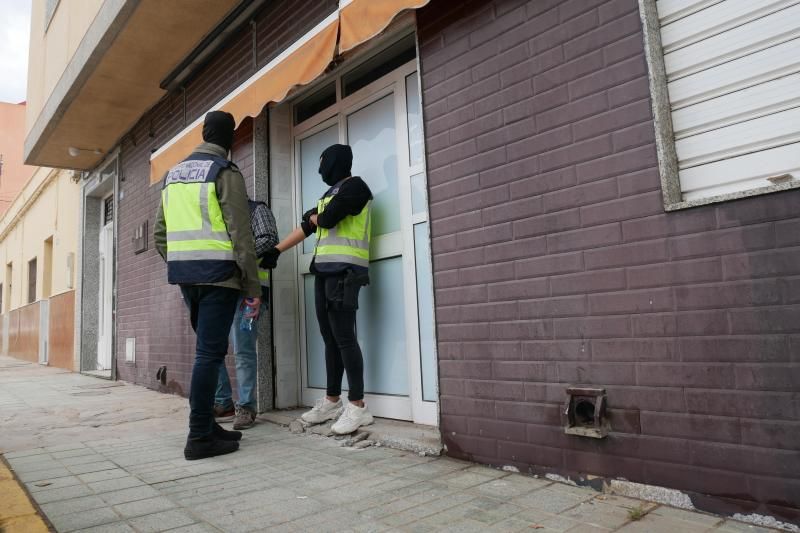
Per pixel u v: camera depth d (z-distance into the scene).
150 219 7.11
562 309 2.65
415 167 3.88
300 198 5.01
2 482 2.81
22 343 14.90
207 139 3.59
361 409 3.71
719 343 2.17
